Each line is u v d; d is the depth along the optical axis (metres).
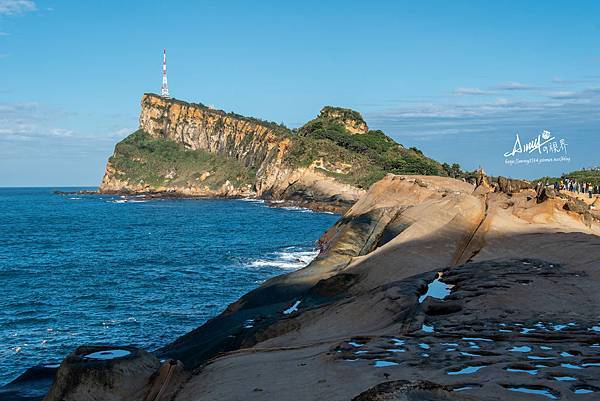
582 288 17.53
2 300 36.50
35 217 114.69
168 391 12.02
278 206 135.12
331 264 31.19
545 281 18.34
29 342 27.64
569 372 9.76
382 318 16.03
